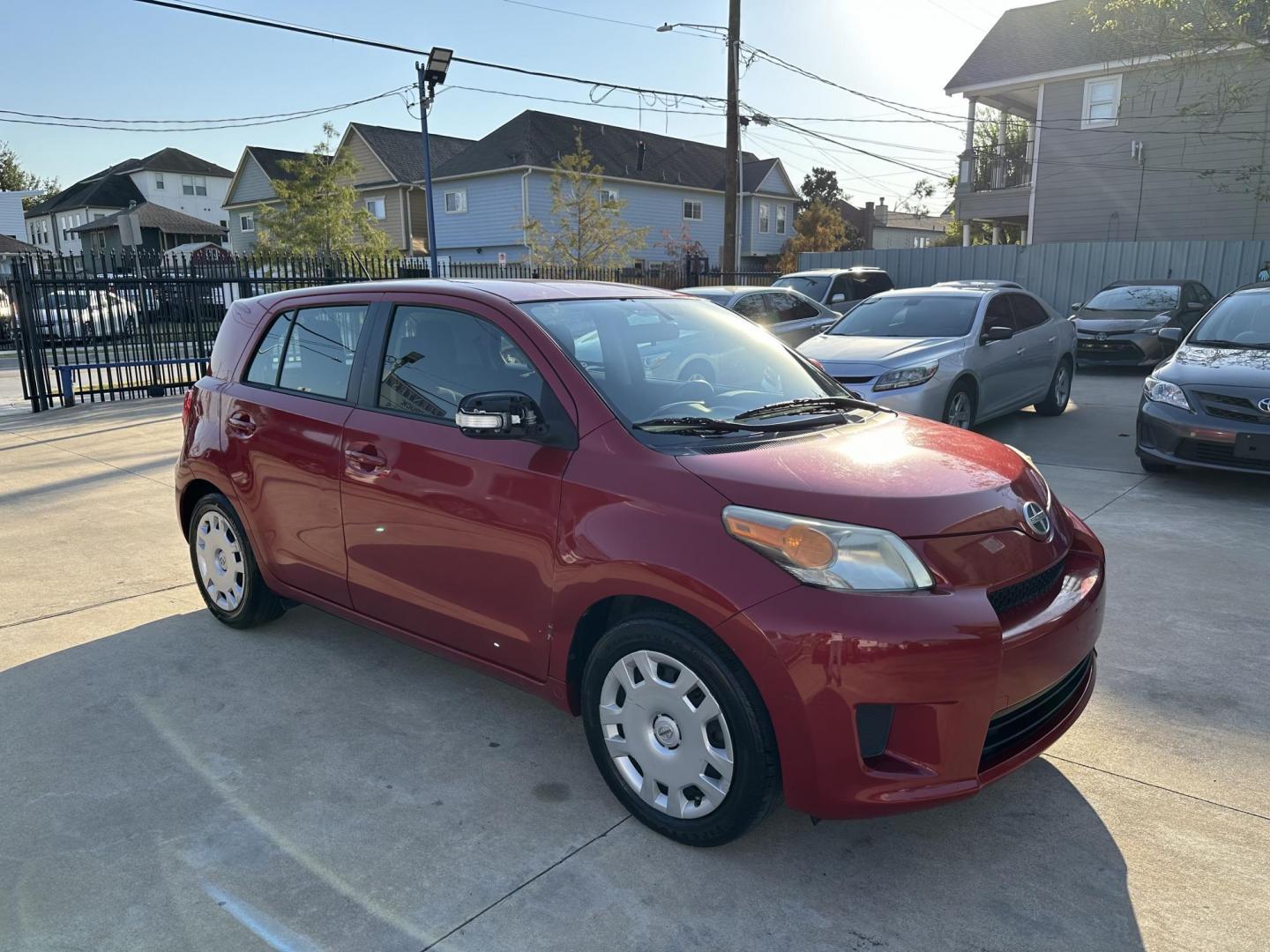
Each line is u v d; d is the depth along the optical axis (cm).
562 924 250
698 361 357
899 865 276
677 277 2462
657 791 287
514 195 3478
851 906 258
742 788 262
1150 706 369
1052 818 298
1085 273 1947
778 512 259
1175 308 1491
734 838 273
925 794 250
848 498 262
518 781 321
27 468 850
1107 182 2284
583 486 291
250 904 257
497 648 325
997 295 958
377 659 421
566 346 322
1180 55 1590
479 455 319
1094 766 328
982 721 253
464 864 275
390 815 299
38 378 1236
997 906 257
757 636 250
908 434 333
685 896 262
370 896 261
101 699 380
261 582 432
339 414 373
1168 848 281
